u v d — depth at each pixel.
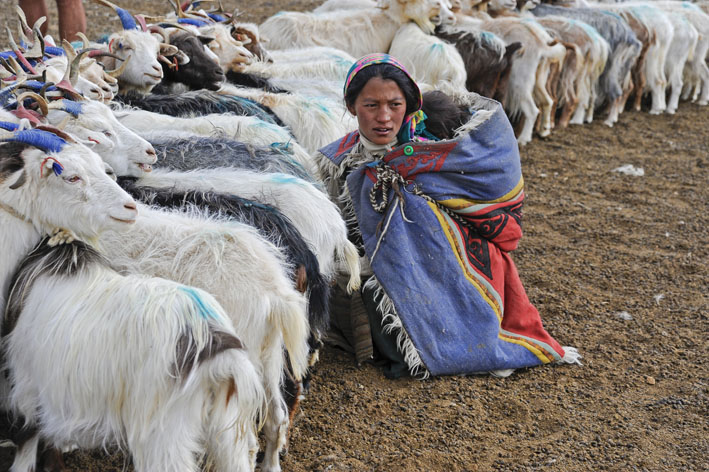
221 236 3.25
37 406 3.04
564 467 3.67
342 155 4.41
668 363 4.58
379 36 8.55
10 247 3.15
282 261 3.45
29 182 3.11
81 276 2.99
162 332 2.73
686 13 10.42
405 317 4.22
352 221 4.46
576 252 6.12
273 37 8.39
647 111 10.36
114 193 3.16
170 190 3.78
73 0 7.59
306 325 3.28
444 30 8.63
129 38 5.31
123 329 2.77
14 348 3.04
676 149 8.81
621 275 5.73
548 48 8.55
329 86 6.52
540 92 8.76
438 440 3.88
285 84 6.51
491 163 4.27
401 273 4.22
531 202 7.20
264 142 4.86
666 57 10.20
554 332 4.91
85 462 3.64
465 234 4.36
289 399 3.56
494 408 4.14
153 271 3.20
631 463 3.70
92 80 4.73
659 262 5.93
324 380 4.36
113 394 2.80
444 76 7.80
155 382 2.72
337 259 4.16
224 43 6.46
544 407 4.15
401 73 4.04
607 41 9.56
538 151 8.64
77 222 3.15
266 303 3.11
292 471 3.63
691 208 7.09
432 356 4.27
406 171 4.24
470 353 4.33
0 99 4.07
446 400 4.20
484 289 4.39
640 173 7.98
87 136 3.74
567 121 9.38
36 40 4.71
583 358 4.62
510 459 3.73
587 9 10.06
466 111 4.55
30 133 3.15
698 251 6.16
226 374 2.70
